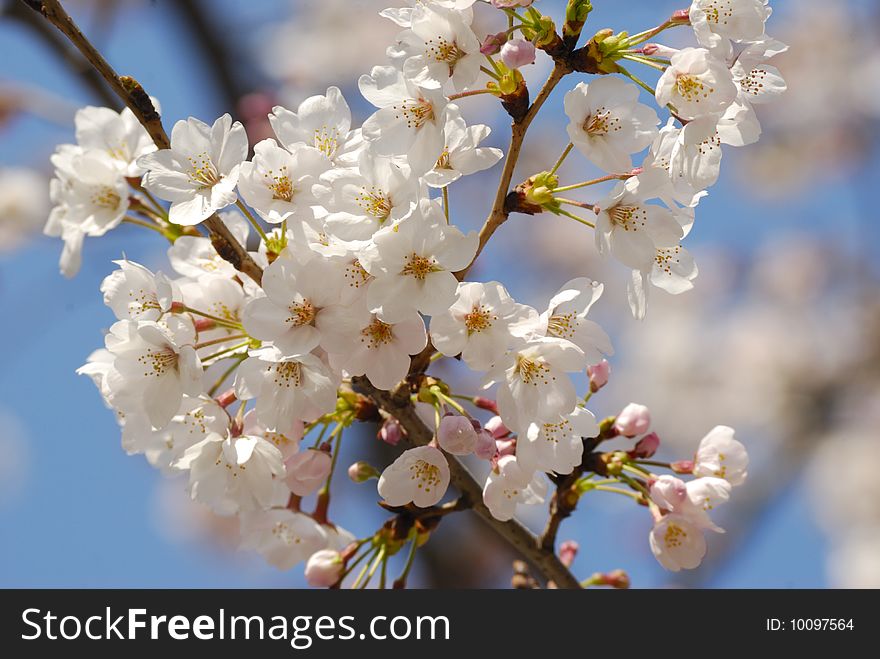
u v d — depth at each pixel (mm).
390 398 990
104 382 994
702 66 950
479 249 974
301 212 964
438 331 958
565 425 976
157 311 985
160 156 978
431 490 976
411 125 960
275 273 958
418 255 948
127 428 993
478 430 973
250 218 983
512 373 965
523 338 957
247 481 994
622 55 959
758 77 985
